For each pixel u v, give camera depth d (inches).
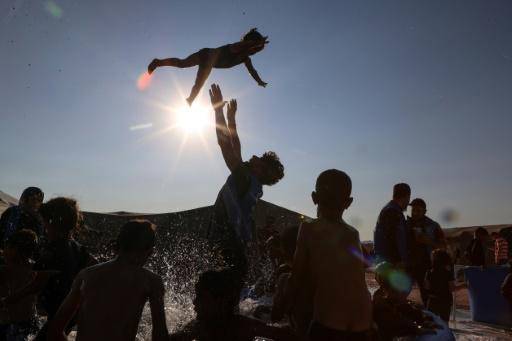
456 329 304.2
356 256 112.4
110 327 109.4
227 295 113.7
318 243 112.0
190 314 177.5
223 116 154.3
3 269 150.6
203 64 160.9
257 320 116.6
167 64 160.2
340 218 117.4
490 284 336.8
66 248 148.5
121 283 113.5
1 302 145.1
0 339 145.2
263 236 413.4
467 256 460.8
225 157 152.1
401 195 253.1
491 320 333.1
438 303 248.5
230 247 149.6
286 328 115.0
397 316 153.9
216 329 112.7
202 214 517.3
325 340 105.8
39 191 212.5
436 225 272.1
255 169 153.8
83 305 112.7
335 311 107.0
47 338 113.4
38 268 143.5
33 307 153.4
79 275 118.1
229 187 151.3
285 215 552.1
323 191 116.3
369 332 111.2
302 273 113.4
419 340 147.2
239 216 149.9
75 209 152.7
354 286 109.7
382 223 249.4
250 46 161.6
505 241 418.6
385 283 162.1
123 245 118.0
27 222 206.4
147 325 177.0
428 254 263.9
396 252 244.2
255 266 163.9
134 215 557.6
